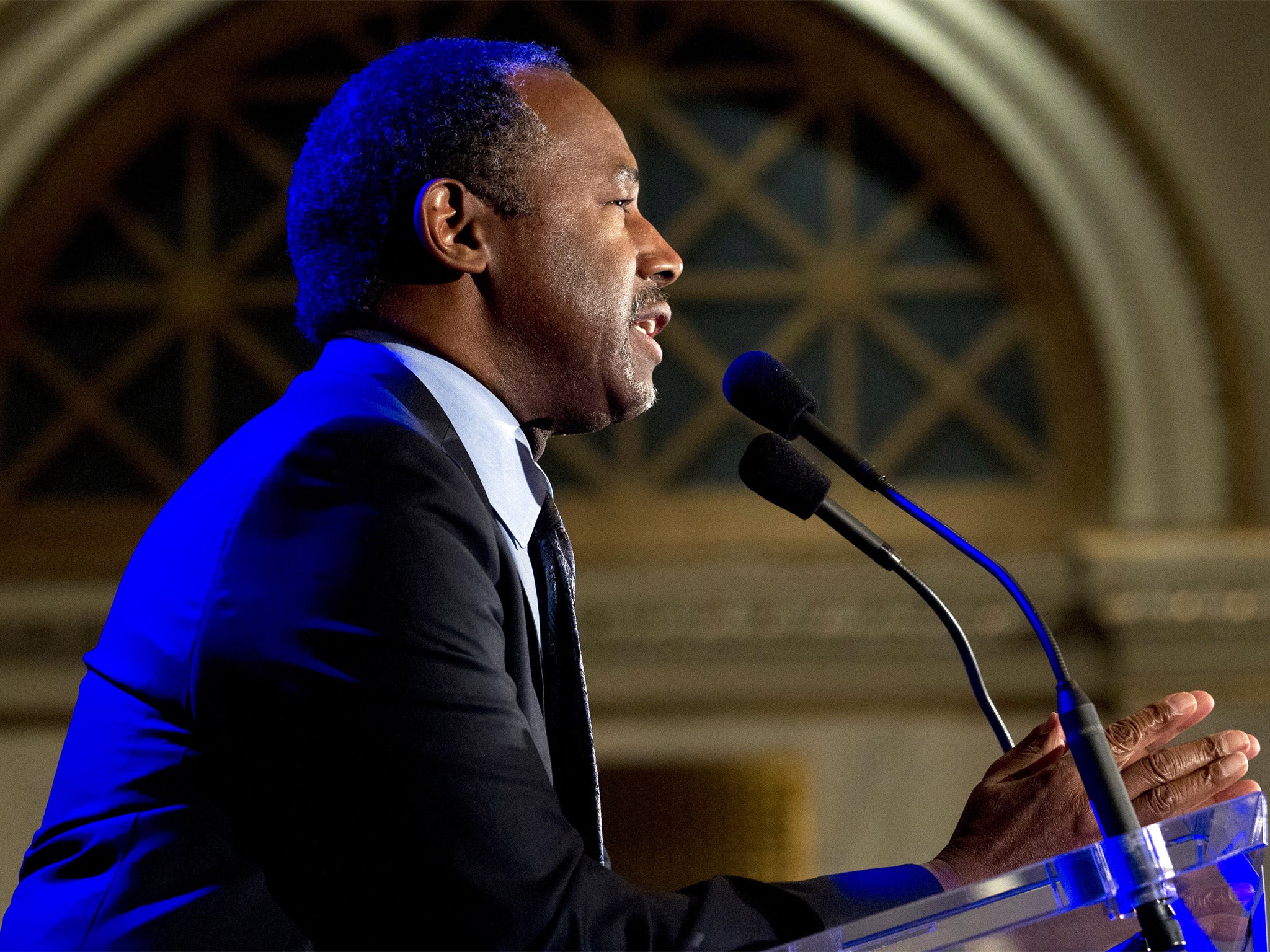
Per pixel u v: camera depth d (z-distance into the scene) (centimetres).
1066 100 1438
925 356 1484
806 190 1498
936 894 318
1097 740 348
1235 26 1422
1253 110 1423
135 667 362
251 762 339
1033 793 368
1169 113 1423
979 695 427
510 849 323
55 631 1447
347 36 1510
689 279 1489
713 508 1484
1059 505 1467
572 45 1501
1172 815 354
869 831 1419
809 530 1473
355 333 426
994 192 1482
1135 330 1445
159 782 350
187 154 1516
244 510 354
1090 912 321
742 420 1489
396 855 324
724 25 1499
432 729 327
